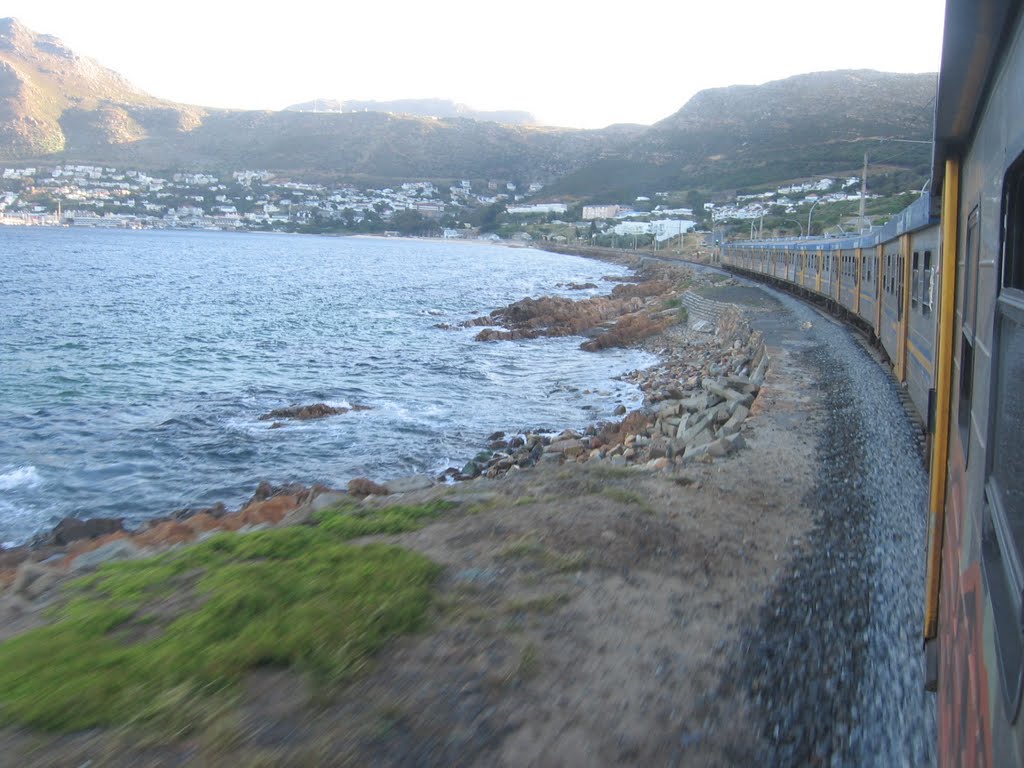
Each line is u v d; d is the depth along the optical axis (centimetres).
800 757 421
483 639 521
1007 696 169
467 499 876
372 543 704
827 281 2956
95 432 1930
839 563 680
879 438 1091
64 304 4894
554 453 1600
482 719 428
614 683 479
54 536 1216
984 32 266
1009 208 246
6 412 2117
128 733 383
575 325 4056
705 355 2794
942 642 352
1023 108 213
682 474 958
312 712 416
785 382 1559
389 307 5297
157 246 14138
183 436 1903
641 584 637
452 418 2106
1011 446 203
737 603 607
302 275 8400
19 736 381
